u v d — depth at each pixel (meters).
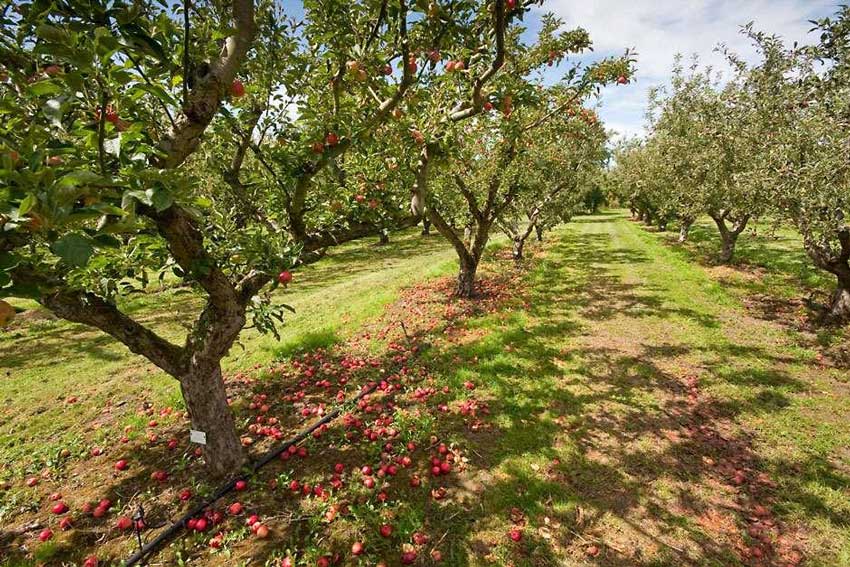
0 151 1.69
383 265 20.92
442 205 11.45
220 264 4.24
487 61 5.23
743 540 3.85
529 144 10.43
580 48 6.90
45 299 3.36
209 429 4.69
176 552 3.80
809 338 8.45
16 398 7.49
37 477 5.05
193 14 3.88
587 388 6.62
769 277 13.43
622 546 3.80
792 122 8.43
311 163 4.36
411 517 4.11
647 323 9.55
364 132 4.53
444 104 6.09
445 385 6.79
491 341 8.46
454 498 4.40
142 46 2.41
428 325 9.82
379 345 8.80
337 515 4.16
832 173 7.01
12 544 4.04
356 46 3.92
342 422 5.80
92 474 5.09
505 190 12.55
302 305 13.26
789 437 5.29
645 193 26.12
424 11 3.70
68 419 6.61
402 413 5.88
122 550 3.90
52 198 1.62
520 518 4.12
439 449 5.16
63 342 10.68
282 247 4.13
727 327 9.21
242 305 4.32
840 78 7.17
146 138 2.86
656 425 5.62
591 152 16.25
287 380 7.41
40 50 1.75
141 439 5.82
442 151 5.68
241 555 3.78
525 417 5.85
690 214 15.95
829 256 8.95
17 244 2.01
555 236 26.59
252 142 5.23
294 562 3.61
